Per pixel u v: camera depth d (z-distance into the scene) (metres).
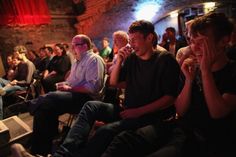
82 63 2.33
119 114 1.77
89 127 1.62
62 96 2.07
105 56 5.48
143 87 1.57
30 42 6.34
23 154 1.38
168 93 1.49
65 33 7.13
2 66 5.71
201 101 1.26
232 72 1.16
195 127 1.28
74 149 1.49
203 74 1.13
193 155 1.23
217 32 1.12
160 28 9.83
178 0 7.73
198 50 1.17
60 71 4.43
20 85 4.25
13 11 5.86
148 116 1.51
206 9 8.88
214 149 1.18
